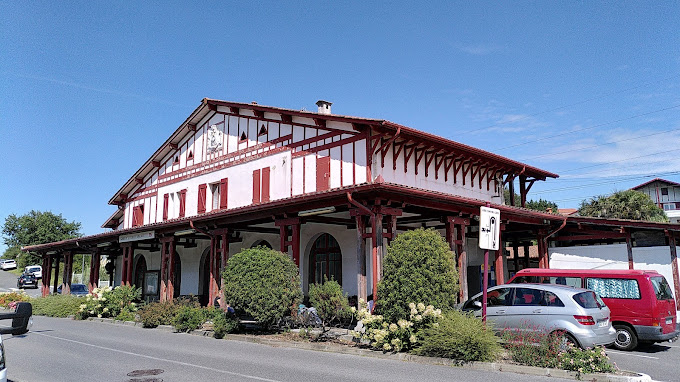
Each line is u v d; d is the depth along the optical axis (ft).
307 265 64.80
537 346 30.19
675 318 39.75
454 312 34.91
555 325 32.30
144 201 92.43
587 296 33.40
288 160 63.36
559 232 65.98
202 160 79.05
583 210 120.16
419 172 59.98
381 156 55.11
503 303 35.78
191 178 80.64
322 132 59.67
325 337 41.39
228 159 73.67
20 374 29.53
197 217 60.39
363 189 40.68
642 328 37.60
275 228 66.69
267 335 45.11
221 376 28.37
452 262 37.50
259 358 34.91
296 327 46.78
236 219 57.06
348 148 56.18
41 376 28.86
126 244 79.10
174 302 60.39
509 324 34.40
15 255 240.32
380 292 38.17
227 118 75.46
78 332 52.90
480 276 71.92
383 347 36.37
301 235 65.26
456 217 50.49
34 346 41.93
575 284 41.32
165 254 71.92
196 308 55.83
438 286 35.86
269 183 65.62
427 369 30.42
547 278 44.34
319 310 45.29
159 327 56.54
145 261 97.66
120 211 102.12
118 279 106.11
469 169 68.59
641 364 32.63
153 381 27.04
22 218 236.84
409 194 42.57
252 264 45.60
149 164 90.12
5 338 47.62
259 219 55.98
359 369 30.50
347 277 59.98
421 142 58.34
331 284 46.42
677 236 58.29
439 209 47.80
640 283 38.37
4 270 231.50
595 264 60.39
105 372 29.86
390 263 37.78
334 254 62.69
